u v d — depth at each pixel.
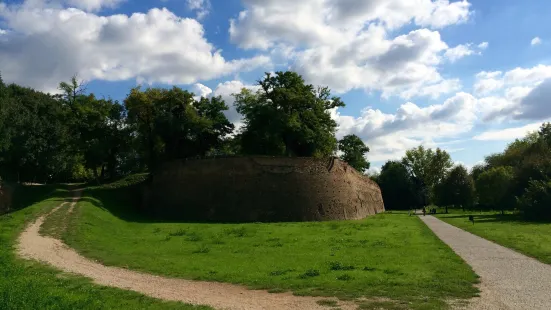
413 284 17.20
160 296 16.11
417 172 137.75
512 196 81.38
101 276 20.11
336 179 65.94
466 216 72.44
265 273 20.52
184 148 70.25
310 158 63.69
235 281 18.72
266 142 72.88
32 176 76.31
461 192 101.06
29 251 26.47
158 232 41.59
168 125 65.06
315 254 26.89
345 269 21.19
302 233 40.50
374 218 68.19
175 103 68.12
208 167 61.12
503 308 13.47
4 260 22.62
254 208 58.66
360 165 126.31
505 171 85.75
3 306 13.24
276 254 27.22
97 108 70.81
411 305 14.17
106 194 66.00
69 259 24.67
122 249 29.70
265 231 42.47
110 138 70.19
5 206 57.56
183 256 26.69
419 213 90.69
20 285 16.20
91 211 47.00
